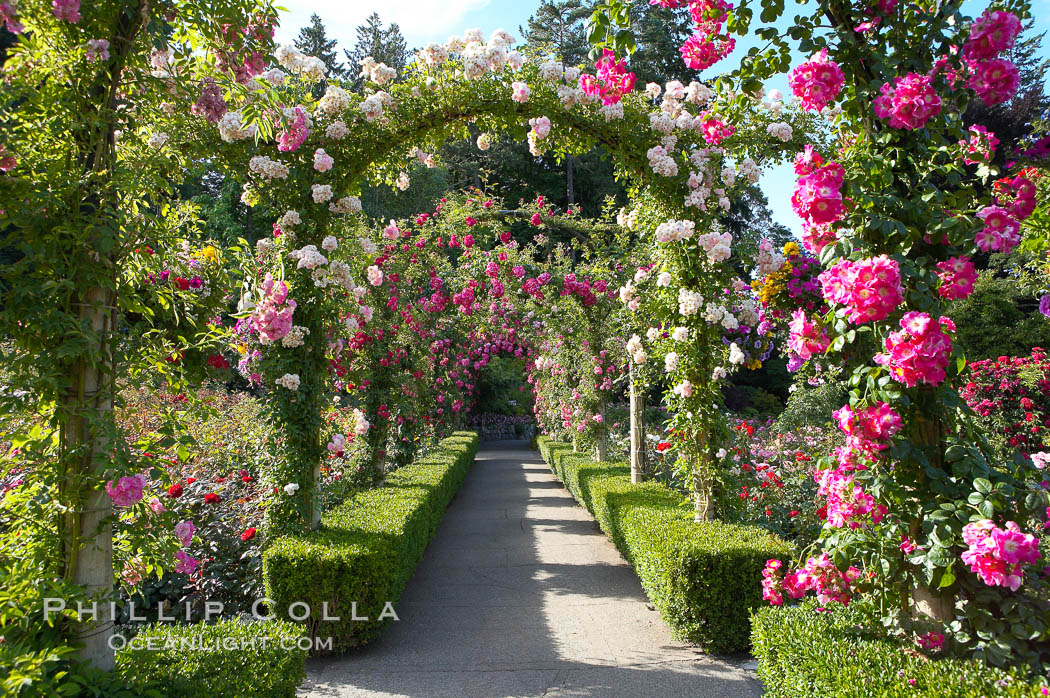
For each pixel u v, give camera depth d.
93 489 2.17
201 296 2.75
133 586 2.53
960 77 2.22
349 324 4.57
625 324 6.62
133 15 2.33
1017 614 1.93
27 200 2.07
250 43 2.64
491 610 4.69
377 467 7.40
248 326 3.72
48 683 1.81
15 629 2.03
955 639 2.03
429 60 4.50
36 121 2.18
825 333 2.35
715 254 4.43
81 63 2.20
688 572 3.79
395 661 3.77
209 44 2.62
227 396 8.54
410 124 4.49
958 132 2.25
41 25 2.22
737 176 4.94
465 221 8.84
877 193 2.17
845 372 2.41
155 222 2.36
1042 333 12.27
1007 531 1.78
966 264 2.12
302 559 3.76
